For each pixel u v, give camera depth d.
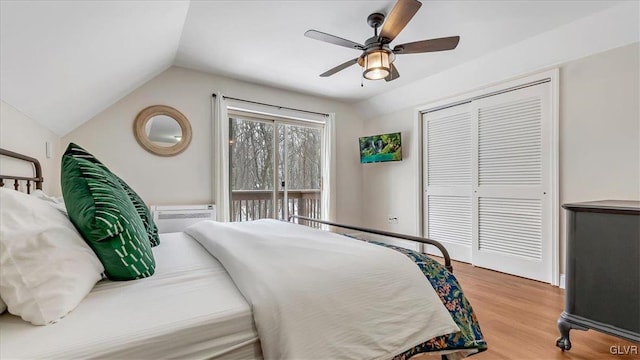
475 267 3.29
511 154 3.02
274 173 4.11
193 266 1.23
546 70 2.73
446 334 1.11
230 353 0.80
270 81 3.72
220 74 3.49
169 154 3.19
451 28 2.46
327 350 0.87
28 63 1.31
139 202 1.62
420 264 1.26
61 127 2.39
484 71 3.13
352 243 1.43
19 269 0.72
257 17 2.29
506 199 3.06
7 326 0.70
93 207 0.97
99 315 0.77
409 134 4.12
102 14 1.42
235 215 3.77
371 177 4.73
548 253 2.74
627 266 1.50
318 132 4.56
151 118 3.11
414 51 2.23
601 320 1.57
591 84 2.46
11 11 0.98
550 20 2.34
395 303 1.06
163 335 0.72
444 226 3.72
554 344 1.71
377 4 2.14
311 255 1.17
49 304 0.73
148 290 0.95
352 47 2.24
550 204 2.72
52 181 2.35
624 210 1.51
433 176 3.86
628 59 2.28
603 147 2.40
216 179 3.40
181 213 3.12
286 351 0.80
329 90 4.09
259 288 0.91
